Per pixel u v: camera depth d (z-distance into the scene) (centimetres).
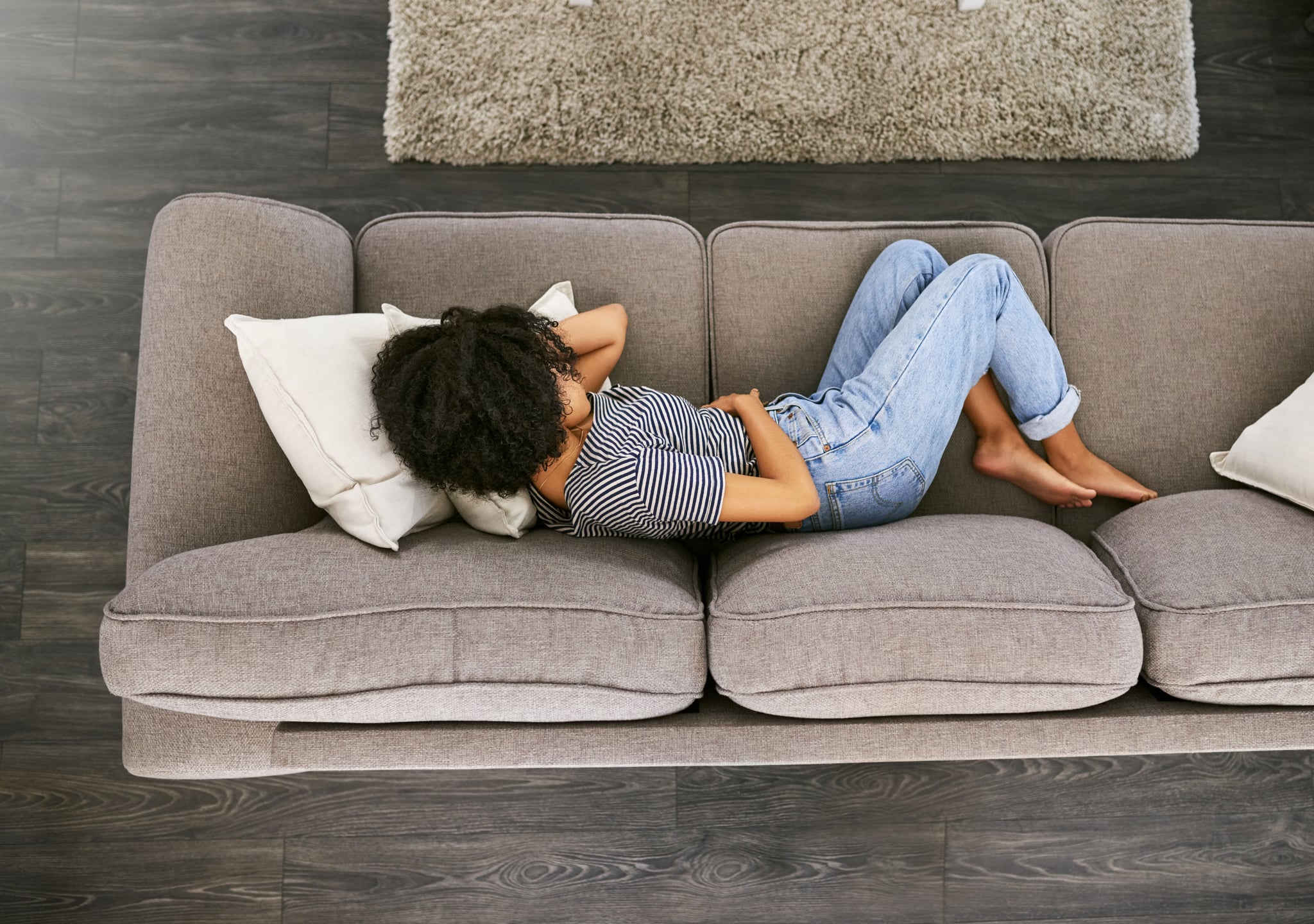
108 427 170
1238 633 108
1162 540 121
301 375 107
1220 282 138
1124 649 105
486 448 102
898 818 165
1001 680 105
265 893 160
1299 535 115
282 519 120
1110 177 182
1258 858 166
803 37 179
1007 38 180
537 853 163
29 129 175
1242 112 185
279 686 98
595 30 178
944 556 110
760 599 106
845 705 107
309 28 180
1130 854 165
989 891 164
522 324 109
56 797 161
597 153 178
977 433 139
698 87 178
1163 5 183
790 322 139
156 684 97
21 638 164
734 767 166
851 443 121
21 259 172
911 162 181
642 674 104
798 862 164
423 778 163
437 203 178
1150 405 137
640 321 136
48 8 178
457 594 101
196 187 176
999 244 139
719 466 112
